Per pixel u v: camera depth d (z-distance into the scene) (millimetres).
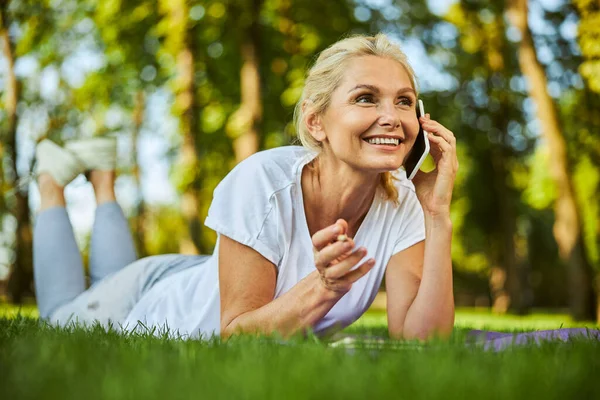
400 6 19234
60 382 1664
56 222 4809
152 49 17875
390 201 3439
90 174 5055
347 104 2996
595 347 2314
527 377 1735
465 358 2092
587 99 17484
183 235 23047
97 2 16922
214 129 17359
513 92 23109
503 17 20844
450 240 3289
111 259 4906
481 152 24875
